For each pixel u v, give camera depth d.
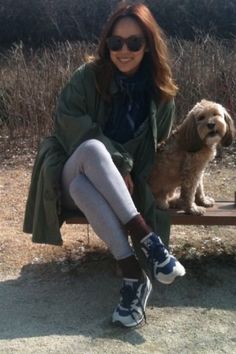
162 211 2.77
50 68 5.38
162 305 2.69
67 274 2.97
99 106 2.76
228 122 2.75
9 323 2.57
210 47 5.66
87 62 2.81
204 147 2.72
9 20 10.05
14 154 4.93
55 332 2.50
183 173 2.76
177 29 9.49
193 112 2.71
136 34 2.67
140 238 2.48
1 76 5.69
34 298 2.77
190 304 2.70
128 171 2.62
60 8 9.91
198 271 2.96
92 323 2.56
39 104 5.14
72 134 2.68
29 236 3.38
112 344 2.41
